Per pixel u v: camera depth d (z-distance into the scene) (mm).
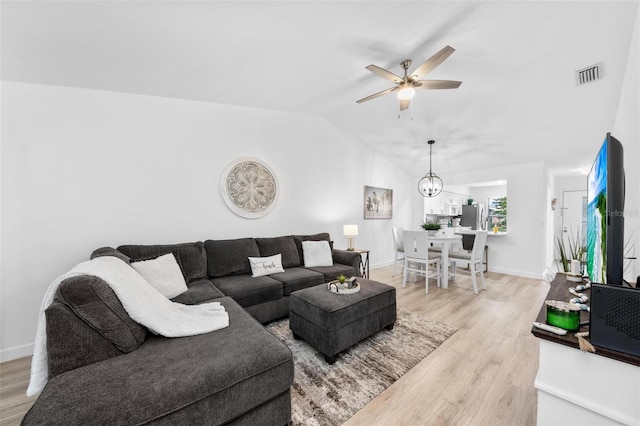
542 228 4445
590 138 3479
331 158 4590
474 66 2488
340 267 3508
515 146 4062
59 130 2402
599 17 1806
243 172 3520
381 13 1858
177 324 1513
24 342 2225
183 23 1842
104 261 1563
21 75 2182
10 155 2205
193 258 2748
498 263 4965
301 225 4191
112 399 962
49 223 2354
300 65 2553
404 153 5195
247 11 1775
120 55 2135
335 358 2045
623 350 871
